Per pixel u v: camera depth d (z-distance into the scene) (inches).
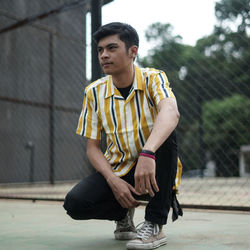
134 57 59.5
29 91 373.4
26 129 372.5
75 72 361.4
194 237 66.4
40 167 380.5
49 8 362.9
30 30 368.8
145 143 57.9
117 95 60.4
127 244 56.6
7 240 65.9
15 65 360.8
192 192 203.2
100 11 122.0
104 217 62.0
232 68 467.8
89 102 64.1
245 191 206.2
